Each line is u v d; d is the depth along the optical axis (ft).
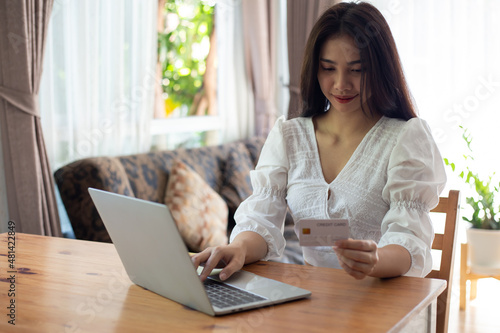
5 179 8.91
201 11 13.47
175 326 3.34
